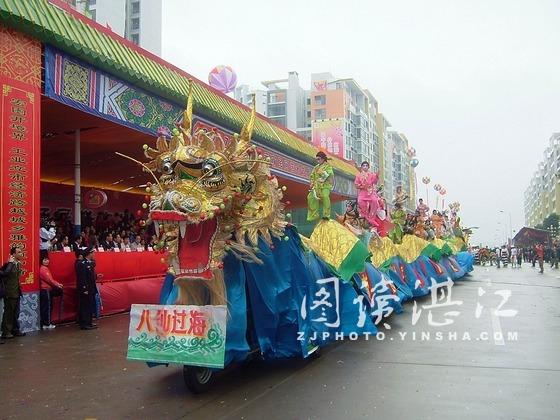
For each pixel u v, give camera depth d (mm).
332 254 8852
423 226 18016
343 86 77125
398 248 14648
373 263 11883
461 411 4984
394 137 102500
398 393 5617
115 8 63562
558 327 9922
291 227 7246
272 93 81938
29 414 5062
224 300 5941
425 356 7465
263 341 6391
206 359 5488
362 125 78500
